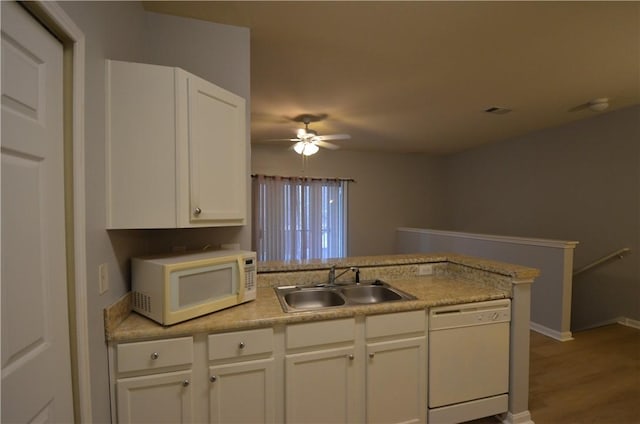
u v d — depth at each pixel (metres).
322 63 2.35
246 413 1.45
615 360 2.65
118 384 1.29
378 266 2.26
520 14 1.75
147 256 1.57
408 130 4.29
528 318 1.90
